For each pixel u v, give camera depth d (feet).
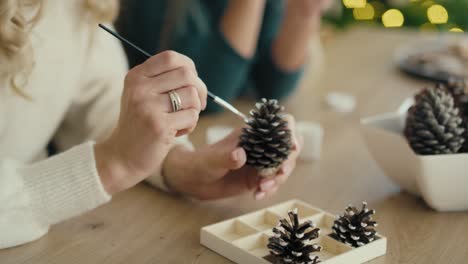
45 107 3.03
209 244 2.48
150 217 2.70
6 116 2.93
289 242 2.30
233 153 2.62
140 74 2.43
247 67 4.09
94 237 2.55
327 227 2.58
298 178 3.08
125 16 4.18
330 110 4.02
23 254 2.44
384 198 2.90
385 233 2.61
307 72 4.50
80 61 3.12
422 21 6.79
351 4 6.56
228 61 3.92
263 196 2.75
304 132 3.26
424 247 2.52
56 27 2.99
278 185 2.77
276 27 4.32
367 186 3.01
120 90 3.27
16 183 2.49
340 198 2.89
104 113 3.23
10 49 2.72
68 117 3.29
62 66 3.04
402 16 6.68
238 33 3.92
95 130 3.24
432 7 6.53
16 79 2.85
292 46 4.22
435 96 2.75
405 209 2.81
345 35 6.03
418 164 2.70
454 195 2.74
